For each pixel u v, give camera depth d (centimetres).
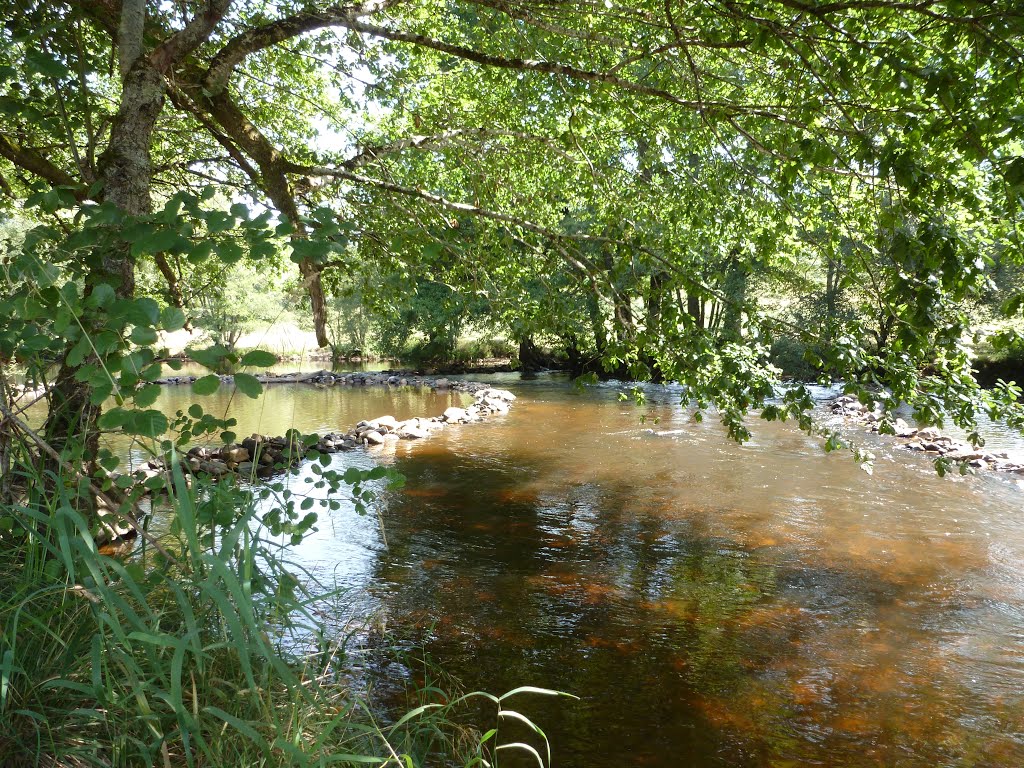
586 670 444
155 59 432
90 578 229
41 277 238
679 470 1034
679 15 475
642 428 1412
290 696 254
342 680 404
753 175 567
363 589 568
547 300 558
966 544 701
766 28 377
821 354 397
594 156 696
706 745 366
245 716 234
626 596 567
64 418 327
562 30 517
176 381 2403
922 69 290
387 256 698
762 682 432
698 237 616
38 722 207
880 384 375
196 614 260
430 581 591
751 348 427
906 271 341
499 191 725
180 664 190
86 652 233
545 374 2806
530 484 951
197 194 275
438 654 457
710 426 1434
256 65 805
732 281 2072
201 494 291
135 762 212
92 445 331
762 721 390
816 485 941
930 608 547
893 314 367
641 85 560
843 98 404
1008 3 278
